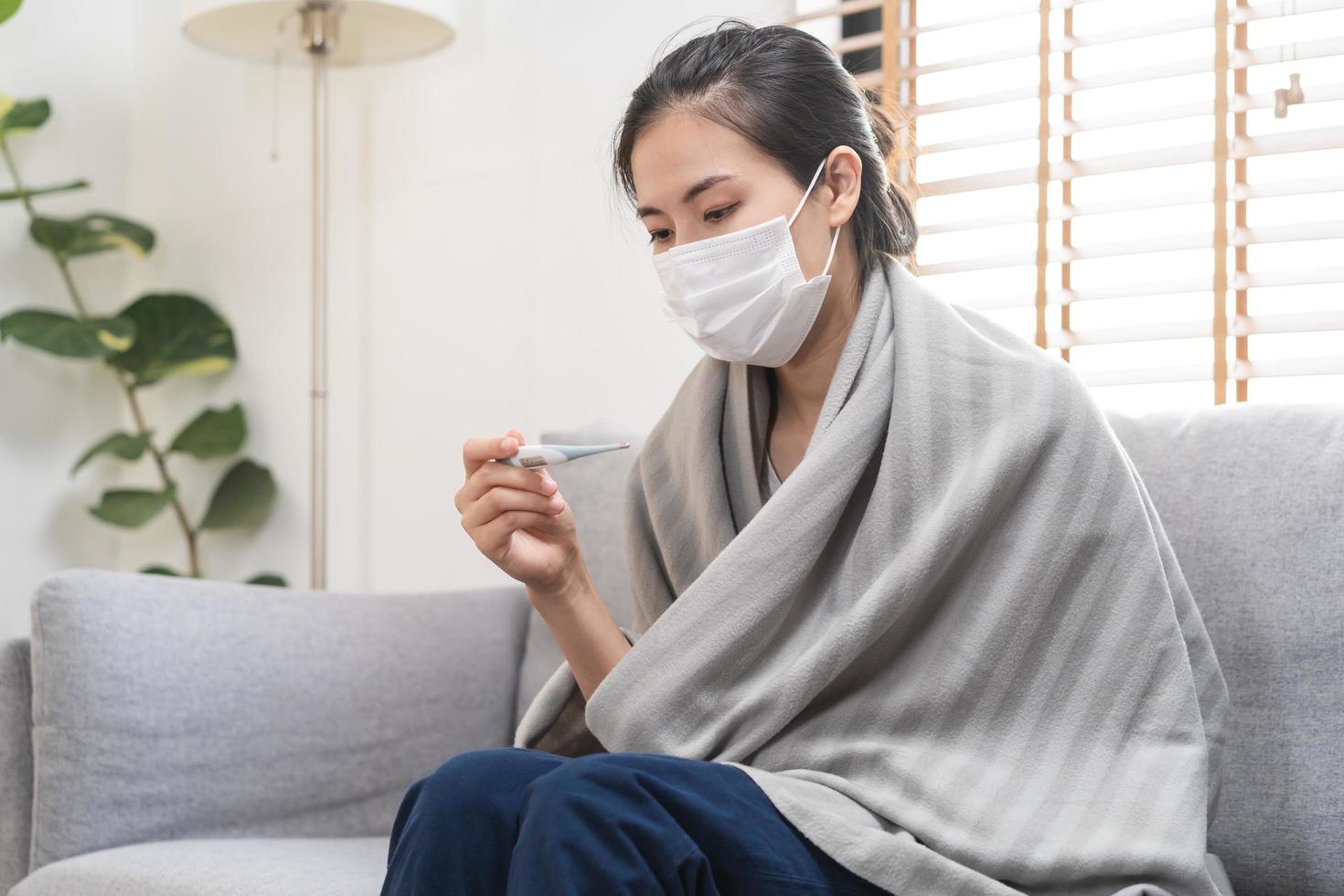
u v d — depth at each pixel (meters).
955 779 1.09
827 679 1.13
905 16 2.19
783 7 2.26
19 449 2.83
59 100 2.94
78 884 1.43
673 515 1.41
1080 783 1.10
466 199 2.56
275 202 2.83
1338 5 1.79
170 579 1.67
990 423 1.19
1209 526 1.46
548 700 1.33
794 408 1.40
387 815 1.82
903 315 1.27
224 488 2.78
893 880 0.97
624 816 0.86
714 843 0.92
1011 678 1.14
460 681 1.93
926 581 1.14
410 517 2.60
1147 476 1.52
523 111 2.50
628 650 1.33
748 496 1.36
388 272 2.66
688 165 1.28
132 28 3.09
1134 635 1.14
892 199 1.42
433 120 2.62
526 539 1.30
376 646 1.84
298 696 1.73
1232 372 1.85
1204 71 1.88
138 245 2.88
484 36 2.56
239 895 1.30
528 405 2.46
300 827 1.72
